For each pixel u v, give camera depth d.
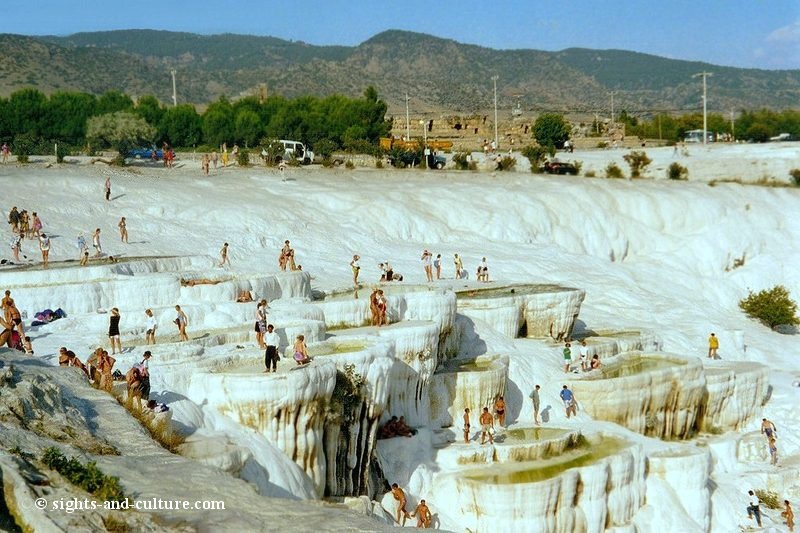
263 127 103.19
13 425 21.56
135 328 35.81
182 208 60.25
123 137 86.88
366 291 50.25
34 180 60.38
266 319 36.16
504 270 63.09
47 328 35.91
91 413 24.83
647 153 100.62
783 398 55.34
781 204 85.00
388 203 68.25
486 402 42.72
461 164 93.12
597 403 46.28
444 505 37.75
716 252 77.06
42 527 17.27
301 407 31.38
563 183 81.38
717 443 48.94
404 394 40.19
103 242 52.72
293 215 63.16
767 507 46.75
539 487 36.84
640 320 62.72
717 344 59.06
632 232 77.06
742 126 152.62
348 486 34.69
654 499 42.22
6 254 47.78
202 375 31.38
